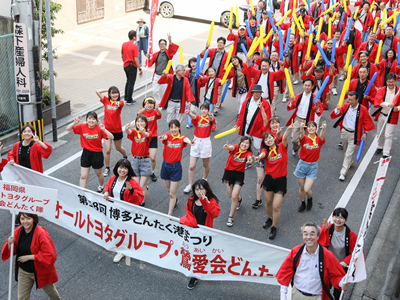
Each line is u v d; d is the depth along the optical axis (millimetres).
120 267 6301
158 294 5832
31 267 4961
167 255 6090
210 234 5711
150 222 6043
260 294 5887
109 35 18812
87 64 15227
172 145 6984
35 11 8008
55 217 6926
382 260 6453
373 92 9469
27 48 8016
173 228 5926
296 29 14297
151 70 14945
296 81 13875
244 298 5805
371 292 5879
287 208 7840
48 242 4910
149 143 8141
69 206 6695
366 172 9086
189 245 5863
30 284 5113
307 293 4605
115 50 17000
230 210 7723
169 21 21453
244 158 6906
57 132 10438
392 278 6004
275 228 6977
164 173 7168
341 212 5078
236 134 10750
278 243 6875
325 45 12469
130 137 7414
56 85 13117
